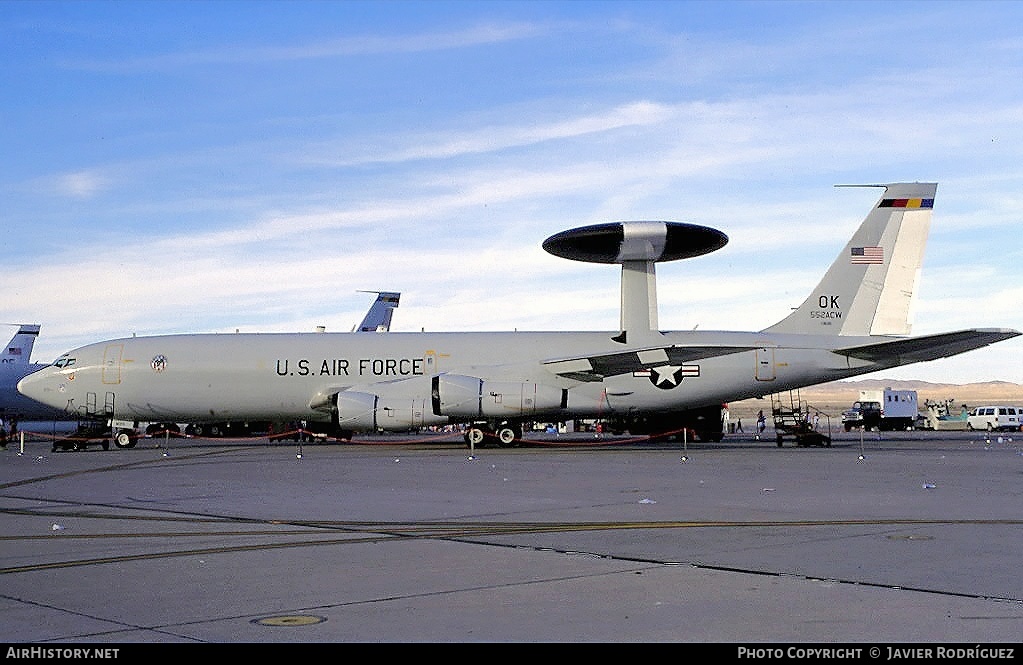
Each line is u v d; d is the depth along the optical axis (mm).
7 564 13078
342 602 10445
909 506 19188
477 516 18203
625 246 46156
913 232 48344
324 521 17688
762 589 10938
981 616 9562
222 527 16906
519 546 14320
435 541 14922
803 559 12914
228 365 49219
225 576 12086
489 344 49312
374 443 56750
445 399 45938
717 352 43656
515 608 10070
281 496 22547
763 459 36219
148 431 67812
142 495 23078
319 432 59969
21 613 10023
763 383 47844
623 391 47812
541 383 47750
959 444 52281
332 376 48844
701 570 12156
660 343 48875
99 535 15930
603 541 14734
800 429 51156
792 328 48594
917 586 11055
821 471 29203
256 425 72750
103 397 49562
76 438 51812
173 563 13086
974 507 18938
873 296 48344
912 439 62594
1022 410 94312
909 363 47031
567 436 73250
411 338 49688
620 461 35406
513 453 42500
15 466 35250
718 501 20406
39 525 17359
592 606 10133
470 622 9469
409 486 25000
